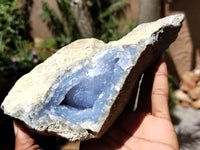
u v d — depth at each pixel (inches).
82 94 6.3
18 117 6.4
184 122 17.0
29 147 7.1
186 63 18.3
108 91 6.0
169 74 18.8
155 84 7.6
